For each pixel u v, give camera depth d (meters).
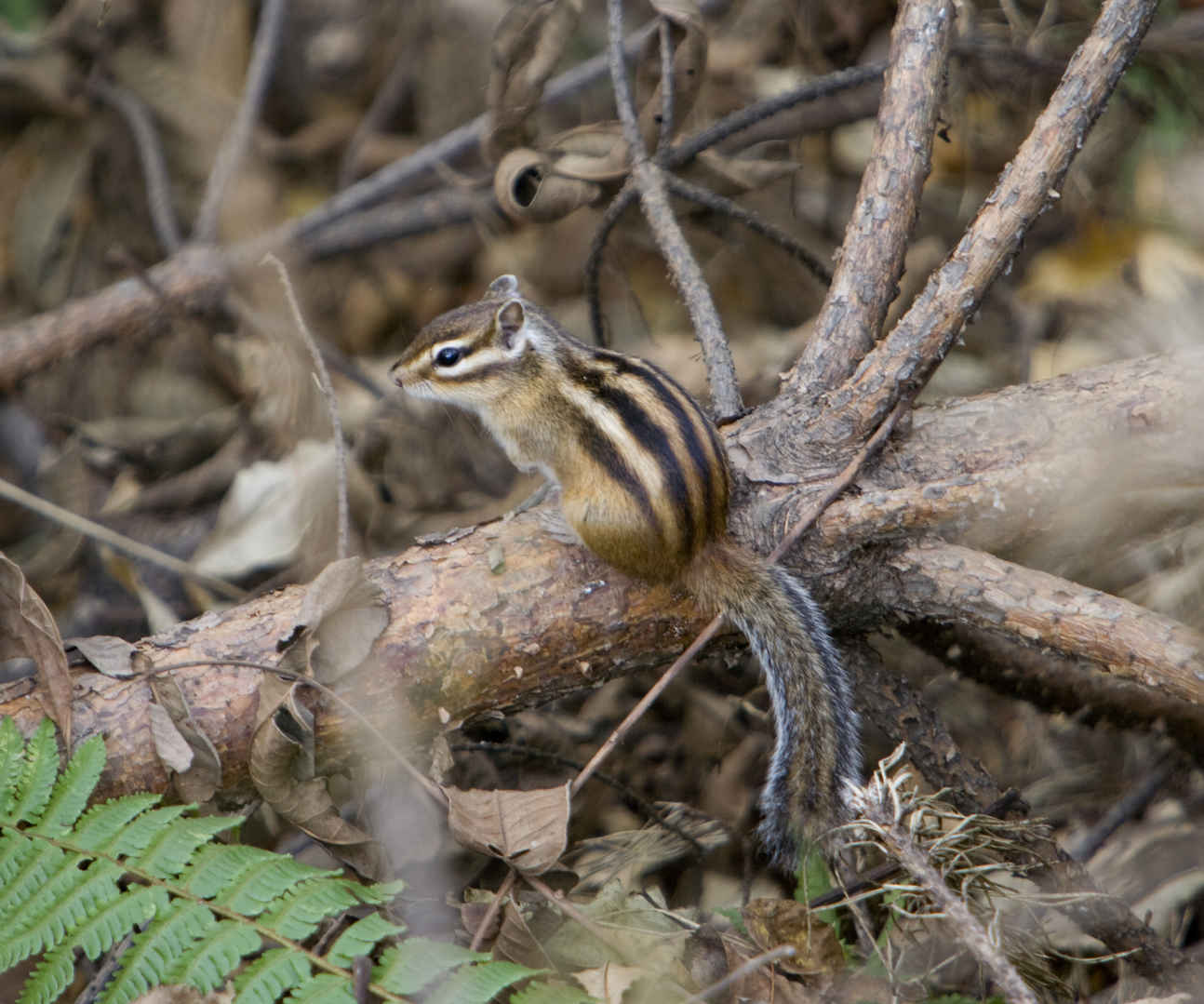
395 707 8.71
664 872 10.66
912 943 8.56
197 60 16.98
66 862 7.46
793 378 9.95
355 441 13.96
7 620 8.30
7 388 14.43
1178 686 7.86
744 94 15.26
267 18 16.23
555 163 12.21
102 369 15.24
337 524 12.77
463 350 10.91
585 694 11.97
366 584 8.69
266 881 7.42
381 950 8.20
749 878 10.44
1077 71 9.23
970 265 9.12
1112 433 9.17
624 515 8.86
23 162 16.34
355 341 16.06
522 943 8.08
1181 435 9.10
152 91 16.75
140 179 17.00
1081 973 9.32
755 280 15.59
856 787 7.99
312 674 8.38
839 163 16.28
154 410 15.02
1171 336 13.54
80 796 7.73
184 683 8.41
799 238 15.27
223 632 8.67
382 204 16.03
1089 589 8.42
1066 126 9.14
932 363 9.20
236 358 15.01
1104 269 14.40
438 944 7.18
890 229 9.99
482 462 14.20
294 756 8.29
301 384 13.94
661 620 9.14
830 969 8.45
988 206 9.21
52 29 16.33
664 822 10.70
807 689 8.85
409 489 13.80
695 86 12.00
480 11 16.97
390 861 8.55
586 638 9.02
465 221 15.69
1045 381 9.80
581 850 10.63
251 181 16.61
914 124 10.02
